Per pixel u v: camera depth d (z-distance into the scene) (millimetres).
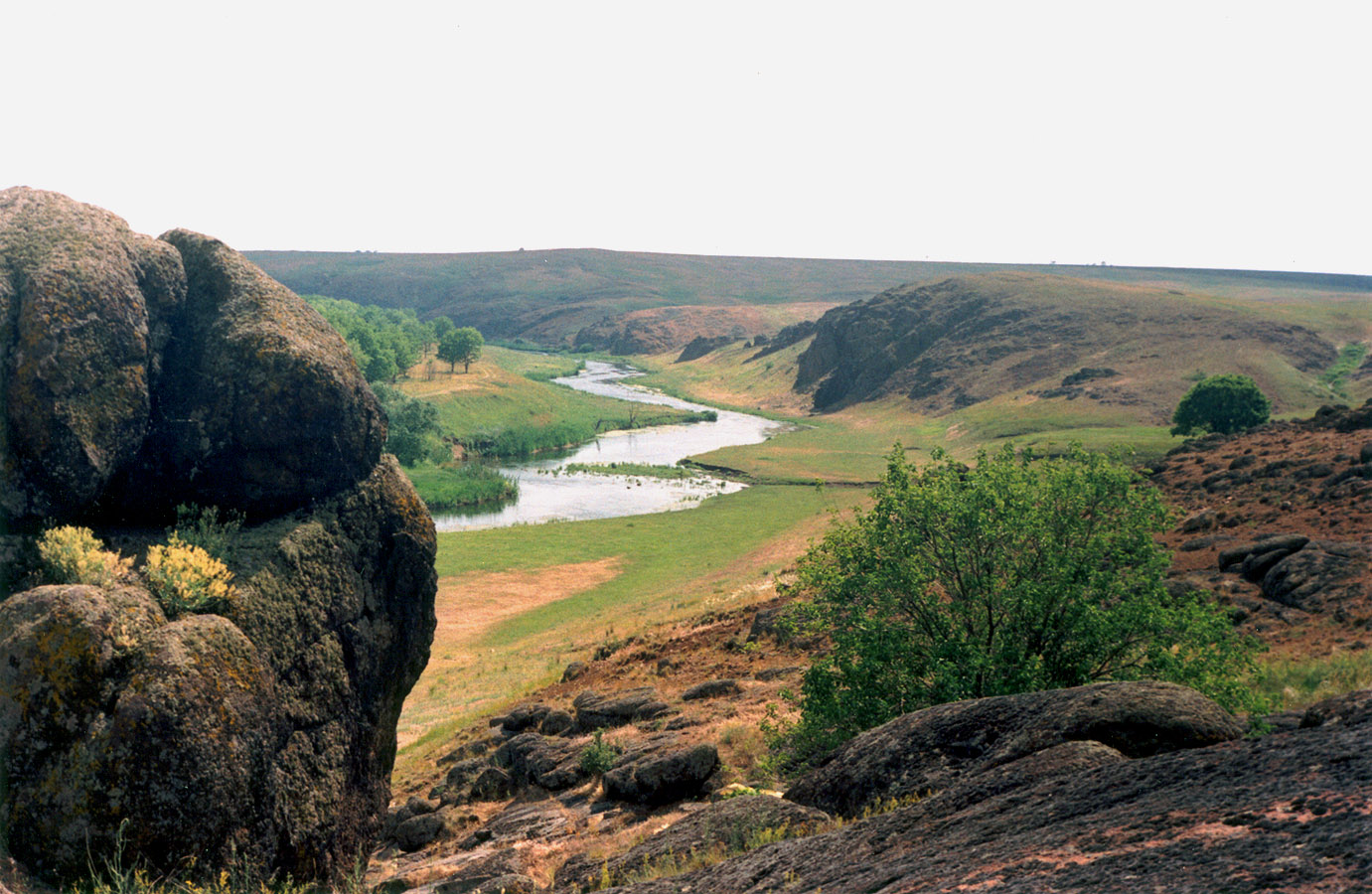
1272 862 2783
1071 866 3316
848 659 13609
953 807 5547
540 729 23500
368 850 16766
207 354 16016
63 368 13523
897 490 13945
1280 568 21016
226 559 14672
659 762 14602
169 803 10812
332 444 16781
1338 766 3535
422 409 110750
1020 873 3398
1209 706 6484
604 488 98438
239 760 11766
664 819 13016
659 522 77125
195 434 15547
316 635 15648
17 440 13156
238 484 15844
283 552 15391
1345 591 19281
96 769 10484
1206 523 28094
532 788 19172
